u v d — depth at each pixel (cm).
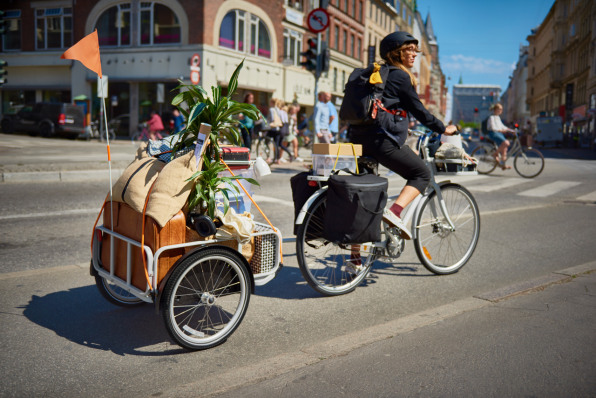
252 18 3047
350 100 397
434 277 476
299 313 380
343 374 276
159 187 308
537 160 1288
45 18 3133
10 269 469
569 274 460
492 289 440
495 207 865
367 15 5234
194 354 311
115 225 341
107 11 2919
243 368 285
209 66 2733
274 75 3275
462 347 308
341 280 425
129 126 2912
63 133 2556
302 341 330
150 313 377
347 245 424
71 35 3091
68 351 311
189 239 321
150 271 302
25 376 278
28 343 321
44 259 503
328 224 386
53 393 261
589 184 1177
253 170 390
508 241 621
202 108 328
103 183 1036
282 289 435
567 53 6619
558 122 4525
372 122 402
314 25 1330
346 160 406
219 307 375
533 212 813
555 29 6944
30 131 2567
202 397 254
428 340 319
